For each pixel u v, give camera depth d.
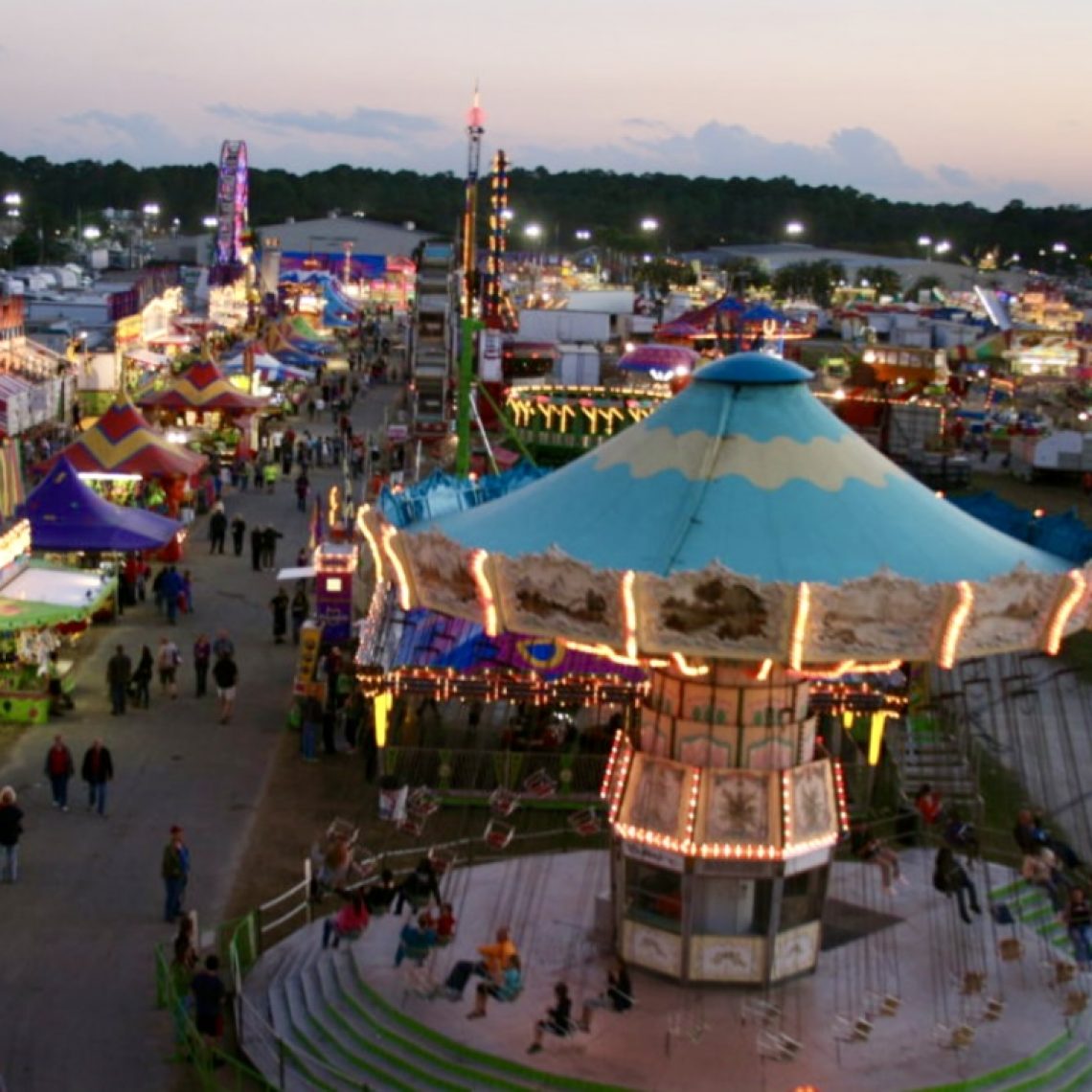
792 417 16.98
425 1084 14.88
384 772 23.45
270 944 18.31
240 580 36.97
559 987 15.36
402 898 18.39
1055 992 16.86
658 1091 14.52
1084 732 28.00
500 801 20.56
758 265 159.50
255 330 86.44
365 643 24.75
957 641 14.14
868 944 18.09
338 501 40.44
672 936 16.77
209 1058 15.03
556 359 64.25
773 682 16.53
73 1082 15.00
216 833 21.58
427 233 187.50
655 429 17.23
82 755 24.52
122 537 32.44
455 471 42.22
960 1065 15.20
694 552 15.30
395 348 101.25
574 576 14.37
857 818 22.56
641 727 17.36
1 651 27.70
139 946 18.02
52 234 191.38
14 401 49.72
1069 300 140.75
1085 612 15.11
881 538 15.78
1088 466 58.34
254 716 26.97
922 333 87.12
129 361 65.94
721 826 16.42
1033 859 19.27
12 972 17.23
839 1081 14.83
